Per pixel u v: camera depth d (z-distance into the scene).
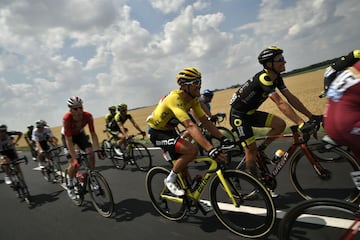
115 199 4.41
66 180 4.41
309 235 2.11
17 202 5.24
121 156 6.47
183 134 4.90
